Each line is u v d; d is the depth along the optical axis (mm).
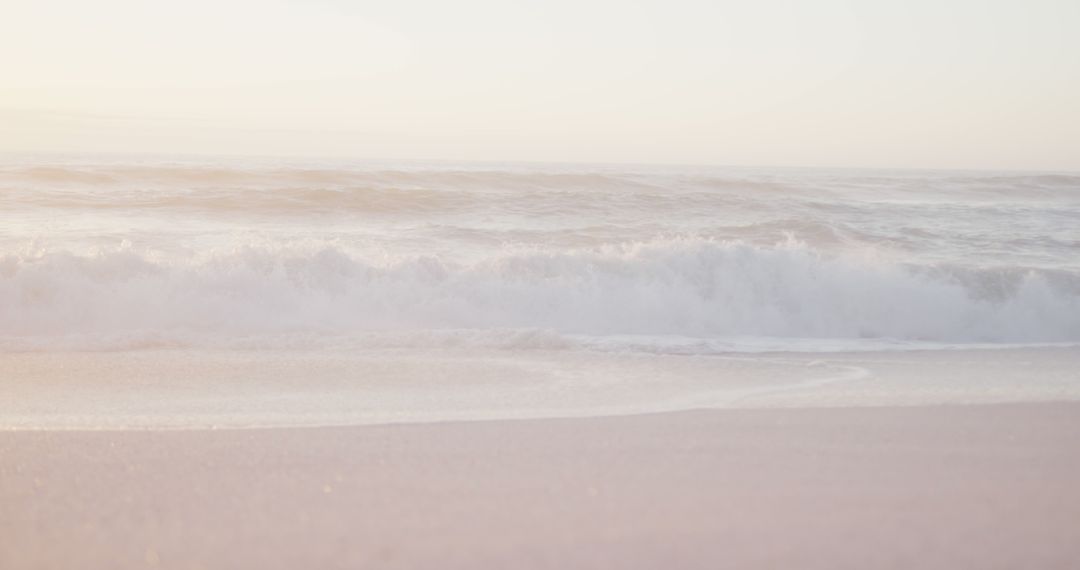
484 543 3572
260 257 12422
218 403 7191
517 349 10016
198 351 9820
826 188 34281
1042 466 4812
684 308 12023
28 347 9891
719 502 4109
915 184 36781
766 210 24781
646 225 21500
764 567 3330
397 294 12016
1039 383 7879
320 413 6715
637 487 4383
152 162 57812
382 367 8852
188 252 16297
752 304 12258
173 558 3461
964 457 5004
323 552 3492
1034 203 31578
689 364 9117
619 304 12055
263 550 3529
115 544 3635
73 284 11422
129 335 10344
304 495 4297
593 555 3436
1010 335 11883
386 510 4031
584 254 13266
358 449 5293
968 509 4008
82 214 20953
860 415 6270
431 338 10297
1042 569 3336
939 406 6609
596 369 8789
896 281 12719
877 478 4543
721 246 13453
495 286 12242
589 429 5848
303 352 9781
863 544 3562
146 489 4449
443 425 6078
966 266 13617
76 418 6594
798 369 8828
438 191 24344
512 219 22297
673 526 3770
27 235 17625
